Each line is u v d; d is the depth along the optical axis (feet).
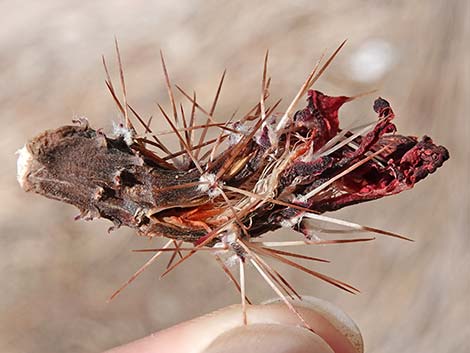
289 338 0.46
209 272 1.14
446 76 1.18
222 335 0.47
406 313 1.04
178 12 1.49
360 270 1.09
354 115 1.25
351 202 0.38
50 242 1.19
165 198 0.38
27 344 1.11
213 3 1.48
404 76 1.26
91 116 1.34
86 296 1.15
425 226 1.09
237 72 1.36
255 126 0.38
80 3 1.54
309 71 1.35
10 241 1.20
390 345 1.03
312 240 0.39
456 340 0.98
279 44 1.40
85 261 1.17
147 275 1.15
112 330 1.12
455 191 1.08
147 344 0.53
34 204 1.24
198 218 0.38
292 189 0.38
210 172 0.38
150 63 1.41
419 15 1.31
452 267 1.04
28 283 1.16
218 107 1.30
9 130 1.35
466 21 1.20
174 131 0.38
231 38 1.43
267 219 0.39
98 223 1.20
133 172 0.37
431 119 1.17
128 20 1.50
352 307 1.08
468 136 1.10
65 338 1.12
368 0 1.42
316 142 0.38
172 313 1.12
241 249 0.39
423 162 0.38
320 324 0.50
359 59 1.32
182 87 1.35
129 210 0.38
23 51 1.47
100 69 1.42
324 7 1.44
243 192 0.37
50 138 0.37
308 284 1.09
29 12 1.54
